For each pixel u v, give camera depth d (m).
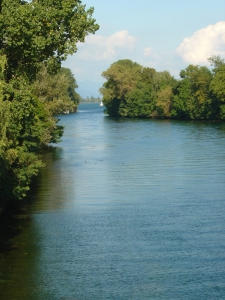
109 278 15.98
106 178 36.12
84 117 137.62
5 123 16.11
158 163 43.44
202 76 108.00
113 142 64.06
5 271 16.91
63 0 20.38
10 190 25.25
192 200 27.92
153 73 141.12
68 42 21.27
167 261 17.50
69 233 21.58
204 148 53.88
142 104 130.62
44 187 32.81
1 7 19.45
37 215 25.03
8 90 19.30
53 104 52.69
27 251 19.14
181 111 117.69
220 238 20.27
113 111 142.75
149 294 14.62
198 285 15.22
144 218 24.02
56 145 60.94
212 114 105.75
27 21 18.97
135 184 33.50
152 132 79.19
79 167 41.91
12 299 14.50
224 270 16.47
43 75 52.31
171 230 21.69
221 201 27.47
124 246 19.48
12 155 22.95
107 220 23.75
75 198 29.14
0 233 21.81
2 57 16.91
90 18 21.31
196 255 18.11
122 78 136.50
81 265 17.34
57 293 14.89
